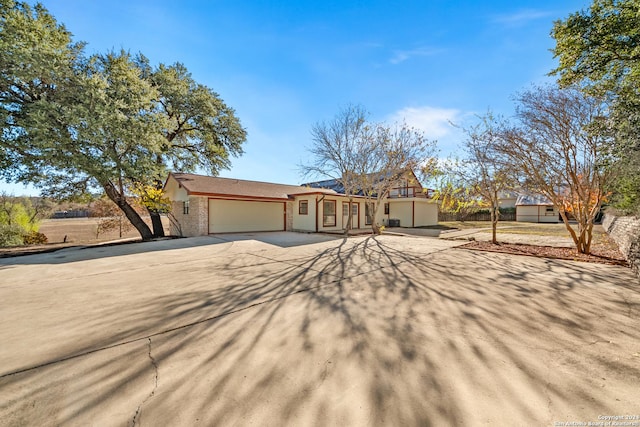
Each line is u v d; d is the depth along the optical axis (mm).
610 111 5816
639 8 4223
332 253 8258
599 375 2141
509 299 4012
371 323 3178
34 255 8242
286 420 1682
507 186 8828
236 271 5918
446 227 20016
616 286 4629
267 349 2582
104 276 5504
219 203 14352
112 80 10898
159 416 1722
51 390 1995
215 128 17328
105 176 10508
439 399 1868
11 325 3164
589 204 7820
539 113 7230
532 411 1756
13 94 10070
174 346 2650
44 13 10922
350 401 1852
